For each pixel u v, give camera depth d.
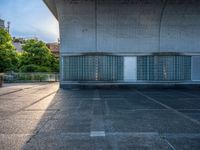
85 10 20.20
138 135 5.29
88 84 21.17
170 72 21.38
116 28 21.00
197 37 21.34
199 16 20.69
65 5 19.97
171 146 4.51
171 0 19.25
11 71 34.34
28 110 8.88
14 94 15.57
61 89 20.16
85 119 7.12
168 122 6.68
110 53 21.25
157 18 20.70
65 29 20.95
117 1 19.52
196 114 8.02
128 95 15.06
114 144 4.65
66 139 5.00
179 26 21.09
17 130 5.75
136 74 21.27
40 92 17.17
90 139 4.99
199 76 21.48
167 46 21.38
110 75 21.23
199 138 5.05
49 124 6.42
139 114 8.01
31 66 37.78
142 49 21.33
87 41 21.20
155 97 13.80
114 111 8.67
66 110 8.89
